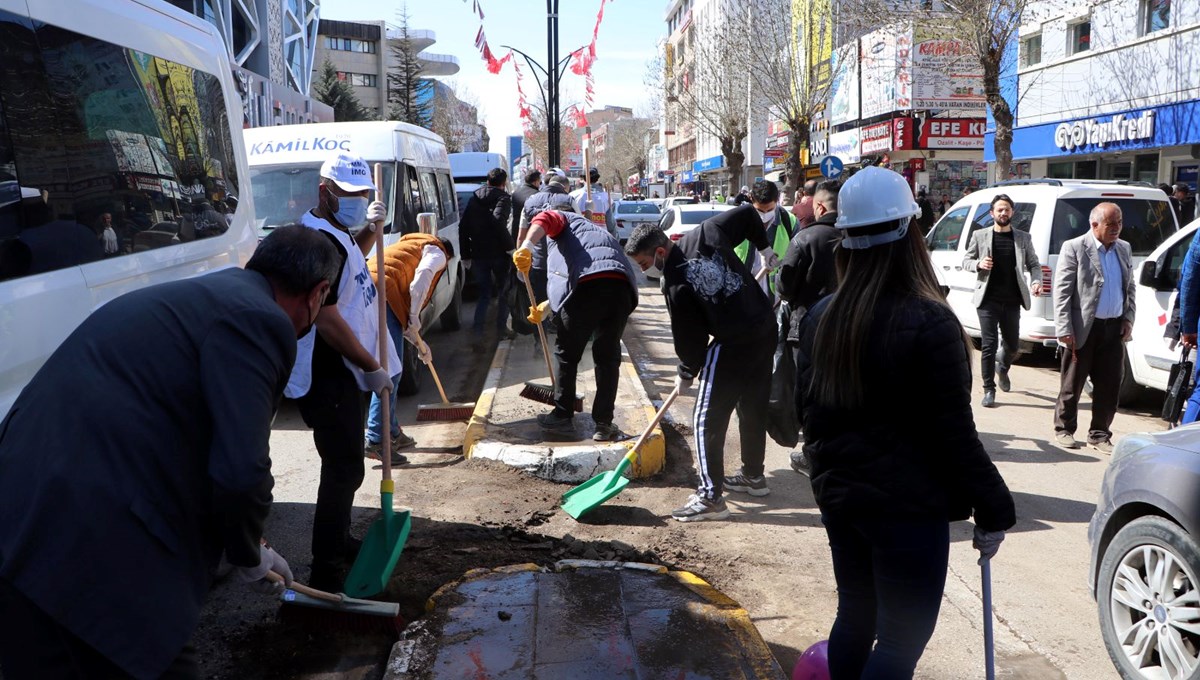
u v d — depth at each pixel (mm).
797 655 3711
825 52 29453
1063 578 4508
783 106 30297
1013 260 8102
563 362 6176
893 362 2410
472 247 10844
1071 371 6793
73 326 3410
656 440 6016
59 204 3424
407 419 7445
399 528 4191
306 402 3859
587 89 16266
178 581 2150
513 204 11172
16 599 2061
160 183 4301
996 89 16891
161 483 2123
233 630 3791
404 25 94750
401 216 9164
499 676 3318
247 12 44969
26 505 2033
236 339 2207
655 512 5316
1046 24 20859
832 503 2570
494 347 10844
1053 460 6531
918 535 2477
